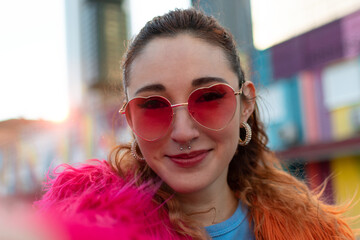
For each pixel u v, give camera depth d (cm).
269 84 723
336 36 632
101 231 78
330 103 639
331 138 630
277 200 148
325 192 218
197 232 118
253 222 138
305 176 205
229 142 119
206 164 115
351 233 149
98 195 107
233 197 146
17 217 62
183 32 117
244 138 151
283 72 709
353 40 607
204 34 119
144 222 111
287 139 687
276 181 162
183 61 112
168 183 115
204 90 113
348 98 611
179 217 120
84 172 126
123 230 86
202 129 113
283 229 135
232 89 118
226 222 130
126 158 138
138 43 121
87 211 97
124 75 134
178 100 112
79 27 1540
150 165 118
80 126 1134
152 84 112
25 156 1278
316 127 655
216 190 132
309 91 671
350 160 607
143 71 115
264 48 736
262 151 170
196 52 114
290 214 141
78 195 112
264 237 134
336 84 632
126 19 1590
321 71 656
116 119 181
